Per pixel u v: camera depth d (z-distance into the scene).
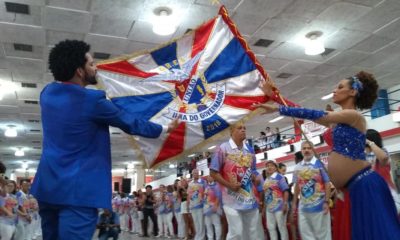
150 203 14.57
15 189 8.58
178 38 3.30
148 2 7.14
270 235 7.39
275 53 9.79
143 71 3.11
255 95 3.19
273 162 7.64
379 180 2.46
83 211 1.80
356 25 8.30
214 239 9.46
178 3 7.18
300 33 8.64
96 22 7.90
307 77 11.65
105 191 1.87
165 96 3.08
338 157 2.52
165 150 2.96
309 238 5.45
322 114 2.48
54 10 7.40
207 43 3.33
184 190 11.87
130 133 2.07
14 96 12.86
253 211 4.23
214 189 9.03
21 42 8.84
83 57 2.04
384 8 7.60
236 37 3.35
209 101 3.14
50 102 1.97
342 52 9.83
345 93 2.67
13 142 20.67
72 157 1.86
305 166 5.57
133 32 8.38
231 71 3.25
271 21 8.02
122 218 19.38
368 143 3.34
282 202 7.29
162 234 13.59
